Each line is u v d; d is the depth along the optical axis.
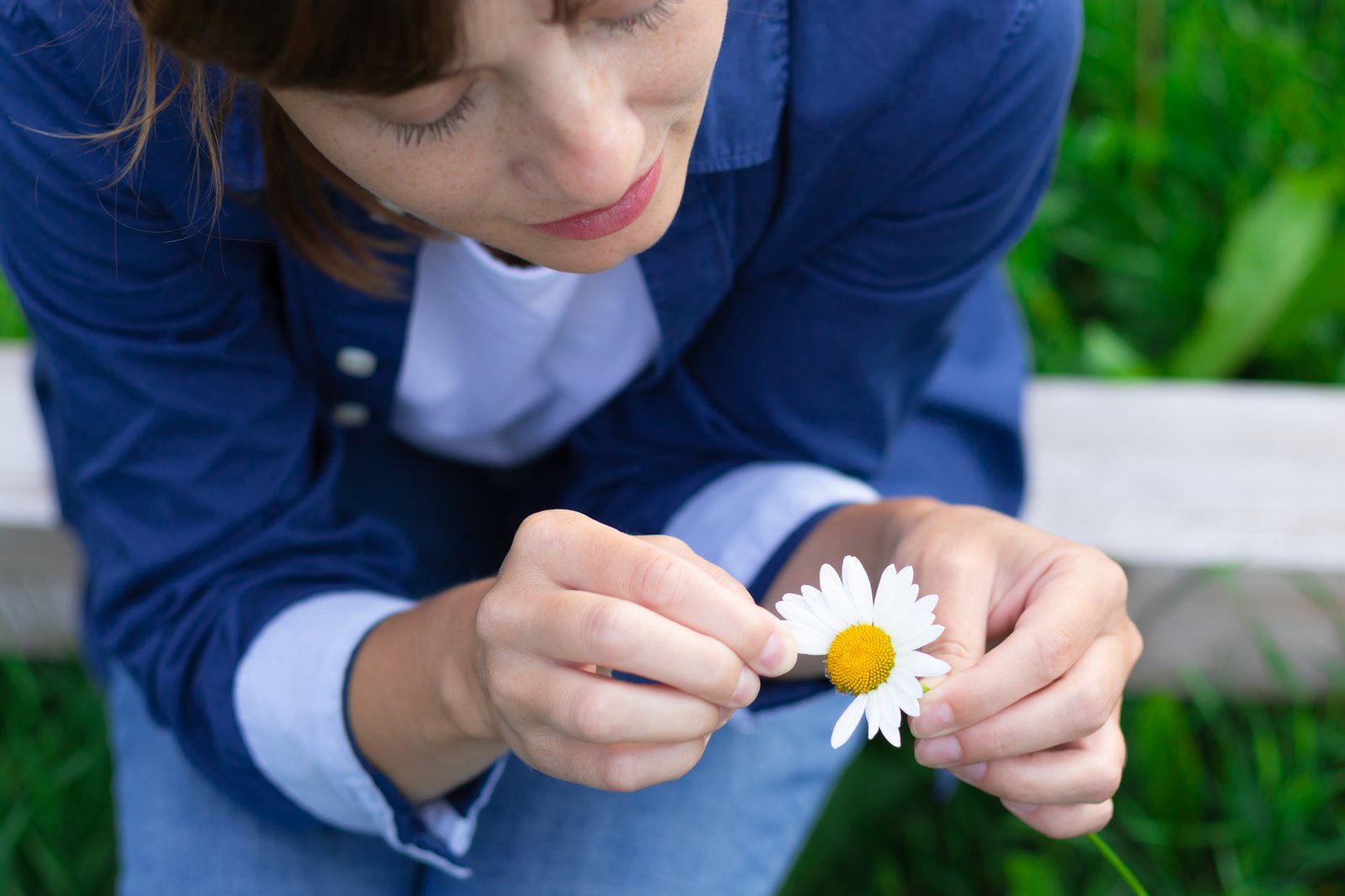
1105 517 0.88
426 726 0.64
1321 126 1.13
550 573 0.56
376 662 0.66
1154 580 0.88
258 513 0.71
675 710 0.55
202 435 0.70
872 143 0.65
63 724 0.95
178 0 0.48
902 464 0.82
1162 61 1.21
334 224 0.64
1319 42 1.20
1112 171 1.17
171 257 0.66
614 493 0.78
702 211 0.66
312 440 0.74
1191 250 1.13
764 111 0.63
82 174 0.63
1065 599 0.59
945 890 0.88
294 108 0.52
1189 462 0.90
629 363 0.73
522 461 0.81
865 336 0.71
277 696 0.68
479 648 0.58
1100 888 0.86
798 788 0.77
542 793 0.75
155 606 0.71
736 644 0.55
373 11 0.47
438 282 0.69
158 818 0.75
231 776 0.70
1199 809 0.88
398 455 0.81
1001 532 0.63
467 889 0.73
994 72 0.63
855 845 0.90
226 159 0.62
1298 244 1.04
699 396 0.75
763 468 0.75
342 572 0.73
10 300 1.09
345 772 0.67
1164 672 0.92
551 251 0.56
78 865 0.90
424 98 0.50
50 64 0.61
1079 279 1.20
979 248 0.70
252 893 0.73
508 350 0.71
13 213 0.64
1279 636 0.89
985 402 0.84
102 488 0.70
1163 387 0.95
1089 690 0.59
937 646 0.61
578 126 0.50
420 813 0.69
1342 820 0.88
